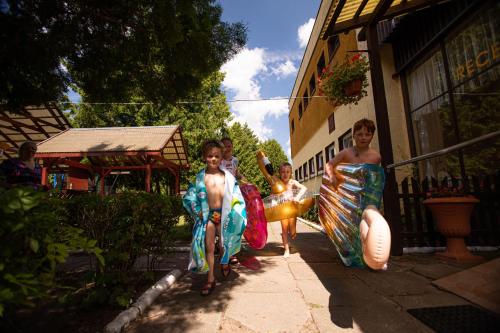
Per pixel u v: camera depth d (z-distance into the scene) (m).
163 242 3.38
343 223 3.25
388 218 4.36
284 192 4.75
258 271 3.76
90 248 1.50
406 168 6.64
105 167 14.45
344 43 9.09
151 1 3.95
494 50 4.60
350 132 9.16
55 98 5.02
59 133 13.73
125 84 5.43
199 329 2.13
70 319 2.32
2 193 1.24
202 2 4.47
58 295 2.84
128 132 13.90
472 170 5.10
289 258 4.51
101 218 2.72
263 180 28.47
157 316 2.38
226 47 4.87
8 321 1.85
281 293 2.88
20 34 3.64
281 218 4.60
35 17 3.86
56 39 3.93
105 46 4.61
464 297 2.55
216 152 3.23
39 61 3.98
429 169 6.19
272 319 2.28
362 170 3.04
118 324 2.12
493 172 4.76
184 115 21.30
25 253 1.32
